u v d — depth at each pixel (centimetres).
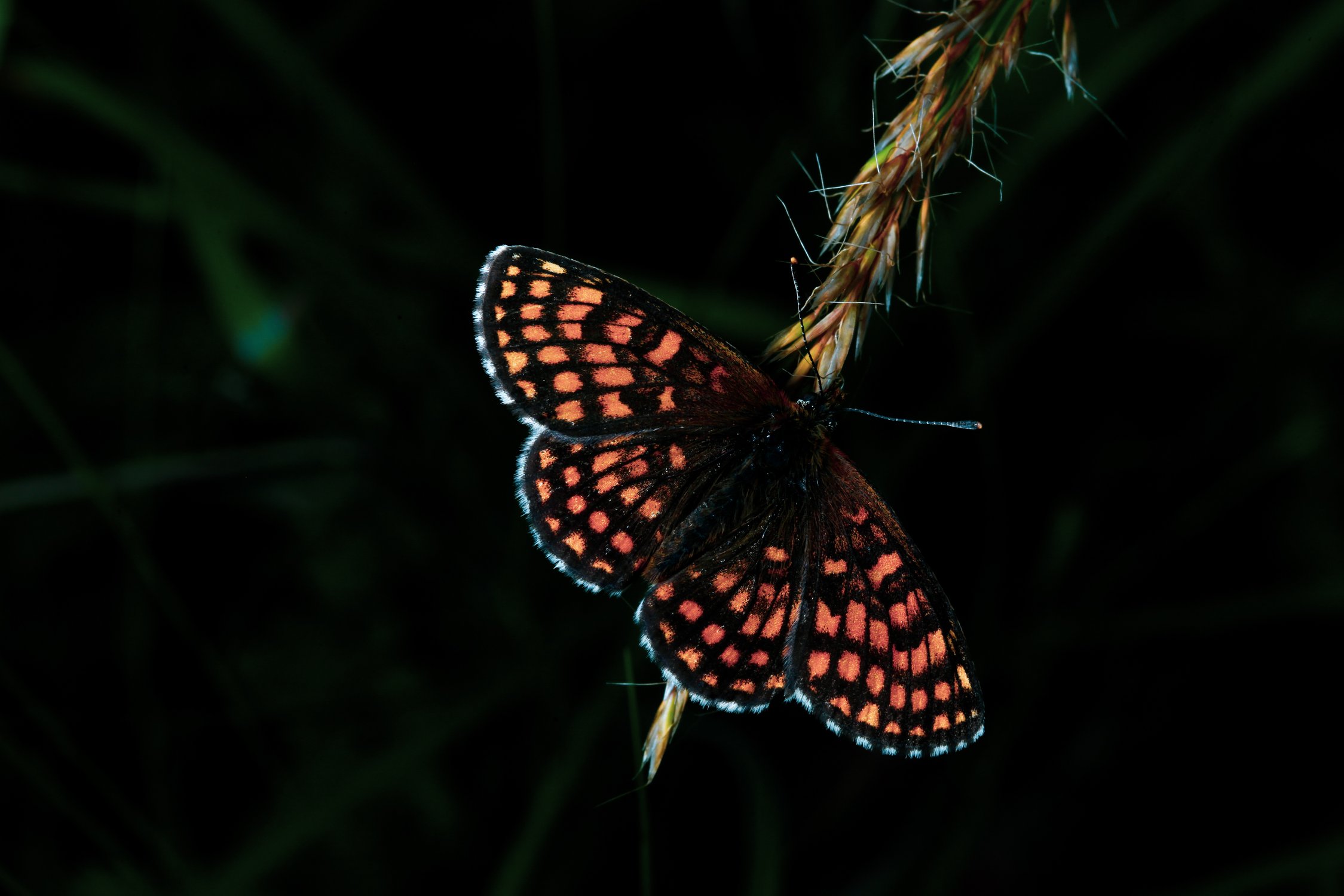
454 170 38
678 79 38
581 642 36
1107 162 37
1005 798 37
